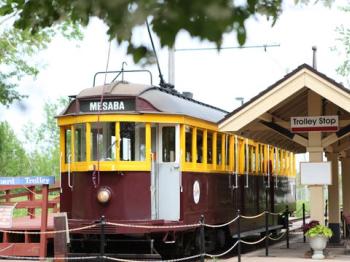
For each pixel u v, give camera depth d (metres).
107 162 12.45
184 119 12.87
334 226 16.20
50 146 52.28
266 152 19.36
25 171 41.41
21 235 13.77
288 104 13.48
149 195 12.52
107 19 2.48
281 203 21.20
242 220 16.58
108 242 13.13
